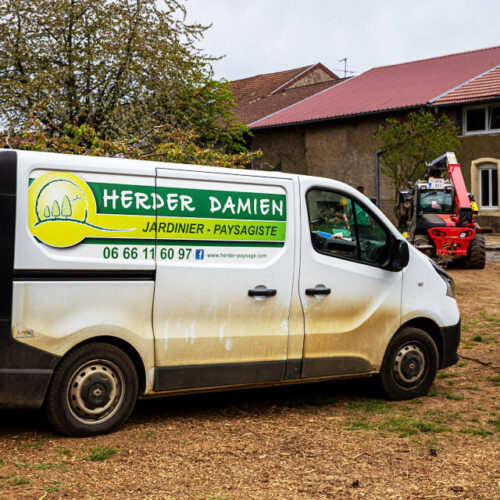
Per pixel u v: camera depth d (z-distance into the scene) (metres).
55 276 4.71
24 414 5.46
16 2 15.59
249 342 5.48
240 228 5.44
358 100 31.77
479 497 4.02
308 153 31.83
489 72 29.25
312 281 5.77
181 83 16.47
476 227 17.73
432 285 6.49
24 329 4.60
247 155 10.80
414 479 4.30
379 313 6.12
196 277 5.23
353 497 3.99
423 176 23.23
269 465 4.50
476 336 9.10
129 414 5.07
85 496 3.89
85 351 4.84
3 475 4.16
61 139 9.64
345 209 6.01
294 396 6.39
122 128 14.82
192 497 3.93
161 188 5.12
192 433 5.14
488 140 26.34
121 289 4.95
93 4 15.85
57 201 4.73
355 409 5.97
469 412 5.91
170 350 5.15
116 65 15.78
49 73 14.96
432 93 28.61
